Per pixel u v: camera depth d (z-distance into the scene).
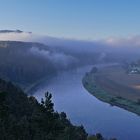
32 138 94.25
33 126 96.62
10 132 93.75
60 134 90.75
